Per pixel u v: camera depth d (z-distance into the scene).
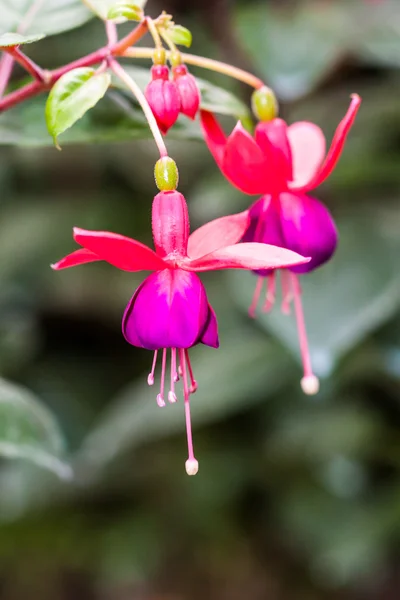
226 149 0.34
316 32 0.46
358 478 0.61
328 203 0.53
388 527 0.55
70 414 0.68
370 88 0.54
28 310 0.69
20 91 0.35
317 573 0.67
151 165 0.65
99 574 0.67
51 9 0.37
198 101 0.34
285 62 0.46
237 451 0.66
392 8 0.47
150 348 0.32
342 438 0.56
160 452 0.67
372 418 0.56
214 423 0.67
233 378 0.49
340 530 0.58
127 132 0.37
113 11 0.33
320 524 0.60
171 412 0.48
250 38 0.47
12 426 0.40
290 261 0.31
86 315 0.71
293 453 0.62
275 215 0.34
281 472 0.65
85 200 0.66
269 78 0.46
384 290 0.43
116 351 0.74
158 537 0.66
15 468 0.67
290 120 0.55
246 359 0.50
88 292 0.67
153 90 0.33
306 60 0.46
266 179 0.34
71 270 0.65
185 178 0.63
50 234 0.64
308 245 0.34
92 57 0.34
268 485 0.66
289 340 0.42
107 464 0.64
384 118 0.52
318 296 0.43
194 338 0.32
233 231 0.33
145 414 0.48
